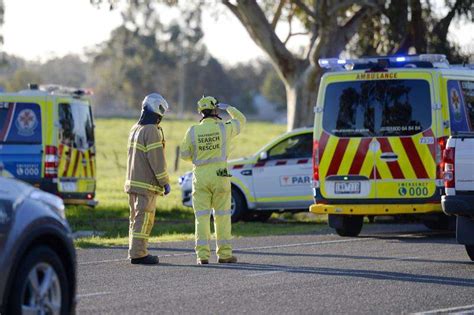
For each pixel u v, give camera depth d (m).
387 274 23.75
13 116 40.41
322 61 33.12
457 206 25.23
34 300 14.62
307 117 54.66
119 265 25.91
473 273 23.95
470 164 25.20
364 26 58.19
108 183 69.06
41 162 40.25
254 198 41.12
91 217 44.41
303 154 40.66
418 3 53.84
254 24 54.84
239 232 37.03
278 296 20.30
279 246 31.02
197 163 26.17
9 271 14.01
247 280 22.72
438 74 31.95
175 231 37.59
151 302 19.48
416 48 54.44
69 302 15.49
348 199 32.59
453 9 54.28
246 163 41.38
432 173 31.73
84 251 29.67
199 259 26.08
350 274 23.73
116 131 162.38
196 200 26.19
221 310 18.58
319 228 38.97
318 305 19.22
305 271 24.34
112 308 18.75
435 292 20.97
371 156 32.31
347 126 32.69
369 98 32.47
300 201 40.50
